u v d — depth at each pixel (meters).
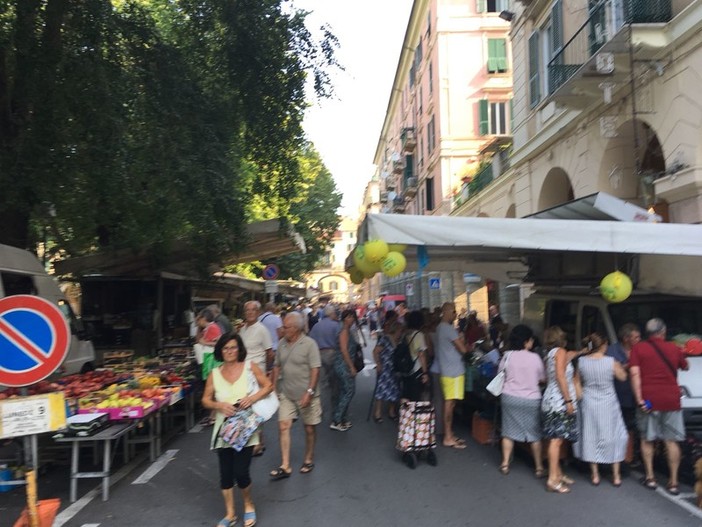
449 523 5.10
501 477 6.40
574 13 13.08
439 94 30.36
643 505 5.50
